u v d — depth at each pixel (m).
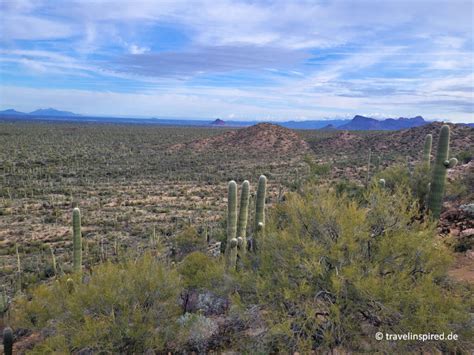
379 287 5.58
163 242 23.17
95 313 7.48
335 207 7.16
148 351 7.37
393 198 7.57
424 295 5.66
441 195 11.92
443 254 6.39
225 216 27.25
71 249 23.95
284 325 5.63
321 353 5.83
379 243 6.50
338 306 5.64
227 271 8.39
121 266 8.60
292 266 6.50
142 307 7.65
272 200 32.94
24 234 27.52
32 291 9.61
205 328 7.89
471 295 6.38
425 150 17.38
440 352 5.60
